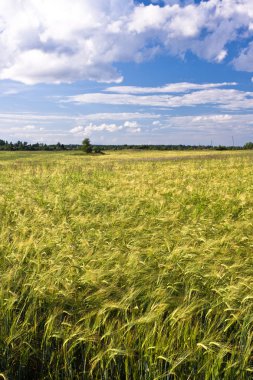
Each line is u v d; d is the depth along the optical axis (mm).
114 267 5480
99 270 5102
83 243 6590
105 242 6973
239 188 14711
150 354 3701
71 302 4574
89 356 3990
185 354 3619
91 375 3830
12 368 4020
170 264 5281
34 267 5457
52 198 12398
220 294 4285
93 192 14180
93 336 3939
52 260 5531
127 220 8852
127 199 11992
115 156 65375
